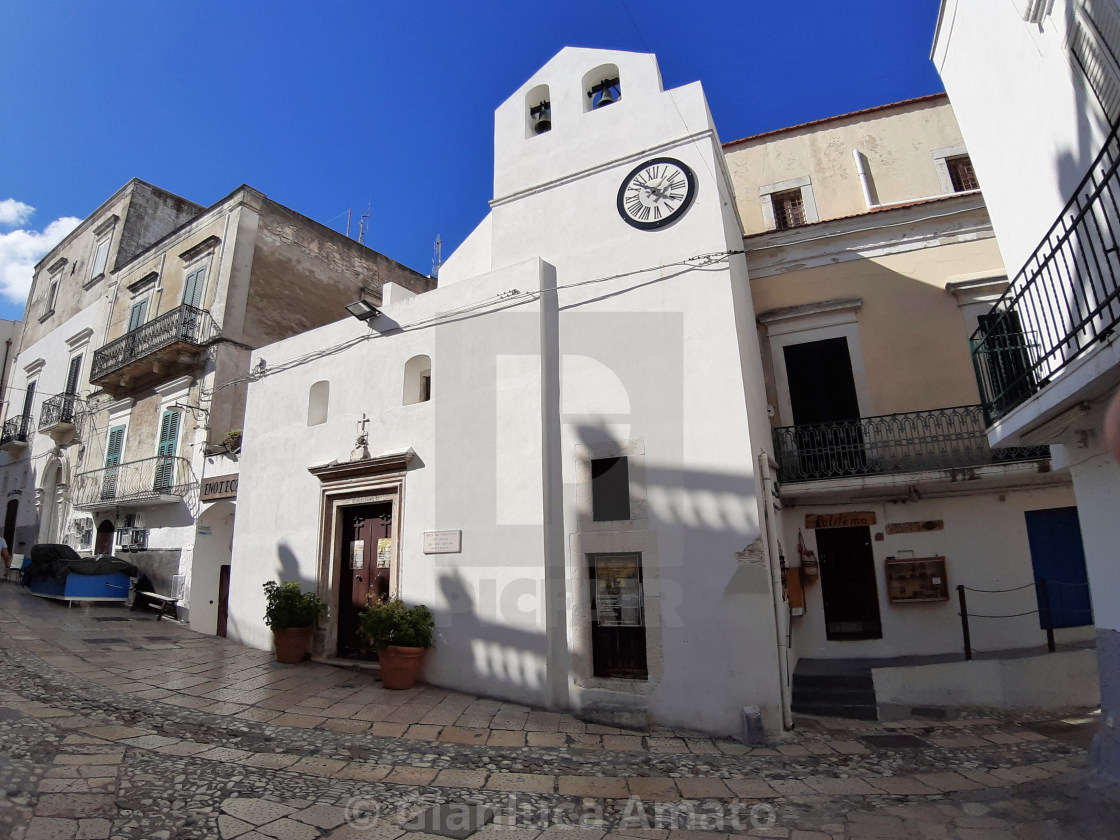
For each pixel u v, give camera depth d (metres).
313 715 7.01
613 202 9.27
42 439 20.69
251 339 15.02
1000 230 7.28
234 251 15.16
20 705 6.33
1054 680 8.02
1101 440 5.70
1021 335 6.33
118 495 15.66
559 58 10.49
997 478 9.00
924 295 10.25
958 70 7.89
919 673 8.18
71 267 22.41
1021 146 6.64
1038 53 6.00
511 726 6.96
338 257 17.95
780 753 6.40
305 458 10.88
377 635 8.40
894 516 9.67
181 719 6.52
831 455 9.65
